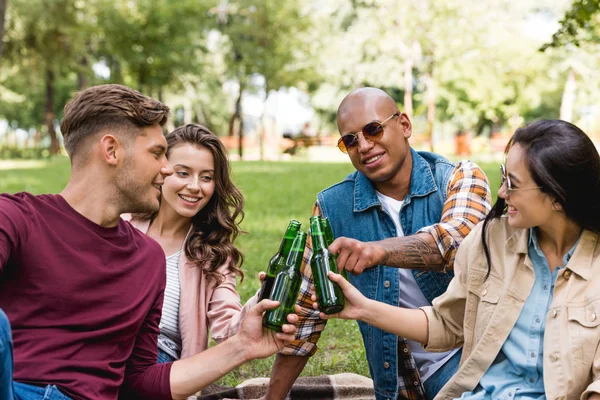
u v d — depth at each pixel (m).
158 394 2.54
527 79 35.25
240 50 34.78
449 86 38.50
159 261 2.59
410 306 3.35
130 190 2.41
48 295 2.28
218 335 3.09
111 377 2.40
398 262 2.93
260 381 4.00
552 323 2.37
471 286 2.60
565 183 2.29
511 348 2.48
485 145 43.22
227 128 54.47
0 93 36.00
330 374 4.40
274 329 2.48
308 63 34.97
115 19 28.22
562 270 2.39
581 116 44.97
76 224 2.36
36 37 27.66
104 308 2.37
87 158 2.38
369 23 32.09
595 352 2.31
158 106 2.44
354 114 3.30
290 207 12.16
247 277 6.66
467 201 3.23
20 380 2.23
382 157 3.31
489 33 30.39
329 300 2.57
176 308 3.24
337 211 3.48
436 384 3.22
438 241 3.03
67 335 2.31
